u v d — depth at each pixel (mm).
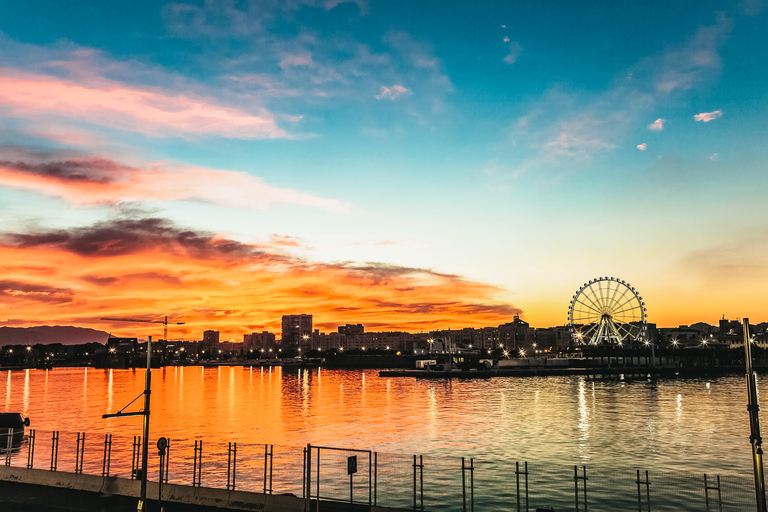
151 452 60500
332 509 32406
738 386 174500
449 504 41969
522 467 55219
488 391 159750
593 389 164625
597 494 44312
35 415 106312
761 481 20609
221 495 35125
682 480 48281
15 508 34156
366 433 80750
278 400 136500
